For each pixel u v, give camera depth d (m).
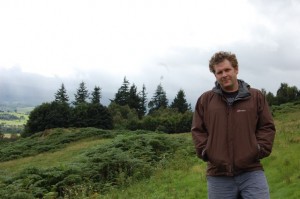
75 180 14.27
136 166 15.45
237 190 4.37
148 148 18.89
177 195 10.35
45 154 36.84
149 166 15.31
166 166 15.63
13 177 15.74
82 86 116.38
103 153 17.66
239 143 4.31
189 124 65.56
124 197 11.65
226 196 4.39
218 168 4.39
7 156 39.06
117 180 14.32
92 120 71.88
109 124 72.75
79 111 72.81
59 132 50.06
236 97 4.36
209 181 4.53
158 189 11.90
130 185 13.57
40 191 13.61
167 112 91.94
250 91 4.45
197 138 4.58
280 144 14.63
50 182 14.59
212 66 4.54
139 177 14.70
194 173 12.94
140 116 101.25
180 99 107.00
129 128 69.75
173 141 21.12
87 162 16.53
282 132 18.73
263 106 4.42
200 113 4.64
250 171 4.31
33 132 72.38
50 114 71.75
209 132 4.48
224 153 4.34
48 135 49.97
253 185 4.27
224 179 4.39
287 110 53.28
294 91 75.94
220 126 4.39
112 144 19.95
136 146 19.17
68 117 72.50
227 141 4.36
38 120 72.06
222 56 4.45
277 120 40.81
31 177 14.93
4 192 13.08
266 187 4.30
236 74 4.50
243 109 4.35
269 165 11.62
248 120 4.33
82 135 46.62
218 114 4.42
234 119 4.35
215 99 4.51
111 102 102.31
